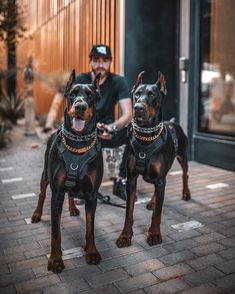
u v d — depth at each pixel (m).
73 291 2.31
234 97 5.64
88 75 4.10
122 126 4.03
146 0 6.66
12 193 4.59
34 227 3.39
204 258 2.73
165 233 3.21
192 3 6.00
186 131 6.37
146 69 6.85
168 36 6.92
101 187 4.77
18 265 2.65
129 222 3.01
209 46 6.05
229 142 5.55
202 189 4.57
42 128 11.81
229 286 2.34
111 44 7.00
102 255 2.79
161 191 2.98
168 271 2.54
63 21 9.88
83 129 2.46
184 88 6.35
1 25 9.29
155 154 2.90
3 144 8.26
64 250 2.88
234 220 3.51
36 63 11.24
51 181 2.59
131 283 2.39
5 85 16.41
